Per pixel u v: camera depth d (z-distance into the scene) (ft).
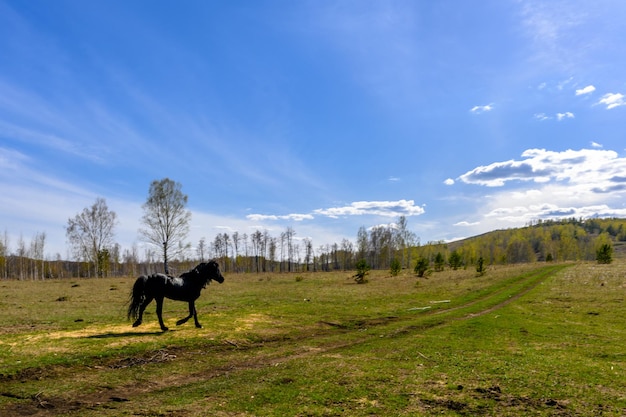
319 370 40.24
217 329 62.34
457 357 45.91
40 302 97.76
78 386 35.06
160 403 31.07
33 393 32.91
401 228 374.22
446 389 33.91
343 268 428.56
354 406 30.09
